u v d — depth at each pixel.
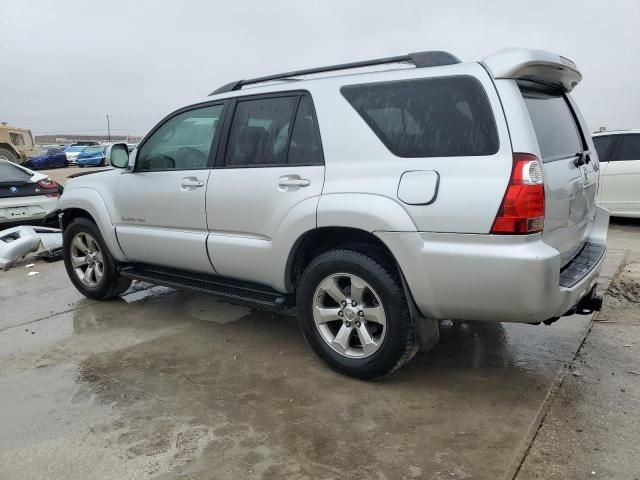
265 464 2.56
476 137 2.84
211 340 4.14
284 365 3.66
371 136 3.17
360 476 2.46
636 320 4.31
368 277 3.15
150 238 4.36
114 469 2.55
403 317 3.10
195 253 4.05
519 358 3.67
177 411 3.07
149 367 3.68
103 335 4.31
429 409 3.03
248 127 3.77
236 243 3.76
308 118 3.46
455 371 3.50
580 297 3.18
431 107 3.00
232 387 3.35
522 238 2.70
